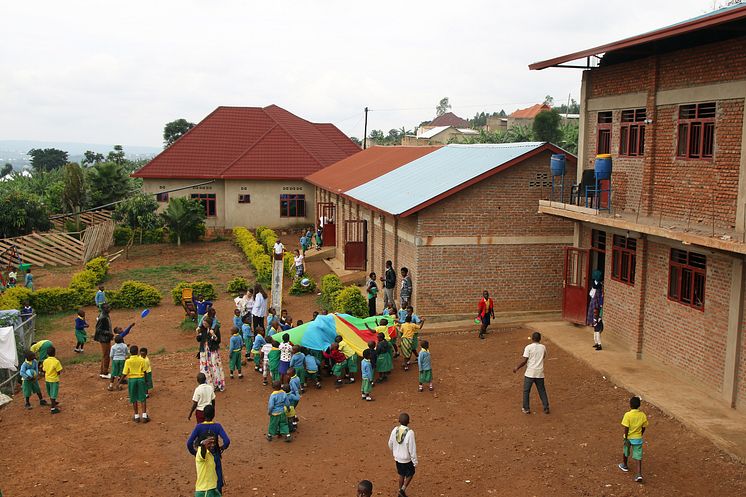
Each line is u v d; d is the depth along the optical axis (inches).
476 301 922.1
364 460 527.5
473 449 536.4
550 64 743.7
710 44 590.6
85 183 1964.8
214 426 451.8
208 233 1953.7
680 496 450.3
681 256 649.0
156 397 681.6
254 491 480.7
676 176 644.7
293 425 579.2
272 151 2033.7
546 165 917.2
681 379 642.8
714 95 585.9
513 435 558.3
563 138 2529.5
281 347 692.7
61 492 481.7
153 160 1991.9
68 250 1494.8
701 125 609.6
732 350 568.7
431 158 1238.9
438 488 475.8
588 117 802.2
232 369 736.3
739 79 556.7
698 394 603.8
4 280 1253.7
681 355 644.1
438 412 618.8
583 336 802.2
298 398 586.9
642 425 470.9
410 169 1212.5
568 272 850.8
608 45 635.5
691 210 621.9
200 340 692.7
